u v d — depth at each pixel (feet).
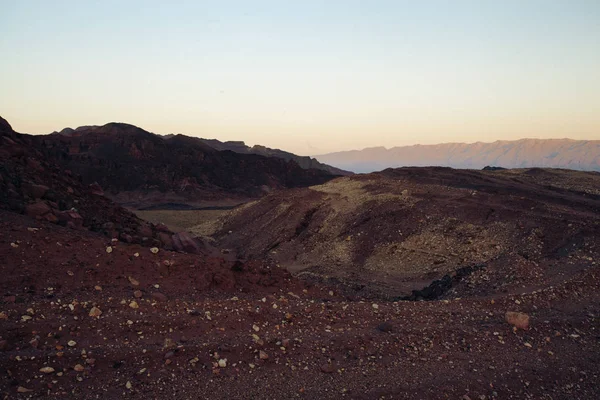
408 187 127.85
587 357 28.35
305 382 23.15
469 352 27.61
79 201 53.47
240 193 335.47
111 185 293.84
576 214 88.63
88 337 23.99
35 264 29.04
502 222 88.58
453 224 94.17
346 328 29.43
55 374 21.06
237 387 22.17
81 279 29.25
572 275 43.86
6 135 56.39
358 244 99.76
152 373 22.21
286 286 37.60
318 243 108.17
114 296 28.22
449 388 23.65
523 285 42.45
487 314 34.04
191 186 317.42
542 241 76.95
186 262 34.91
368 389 22.97
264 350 25.31
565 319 33.47
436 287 52.60
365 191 132.98
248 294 34.04
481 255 80.28
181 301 29.48
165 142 365.20
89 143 327.26
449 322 31.86
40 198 46.26
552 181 180.75
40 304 25.68
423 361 26.00
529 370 26.18
